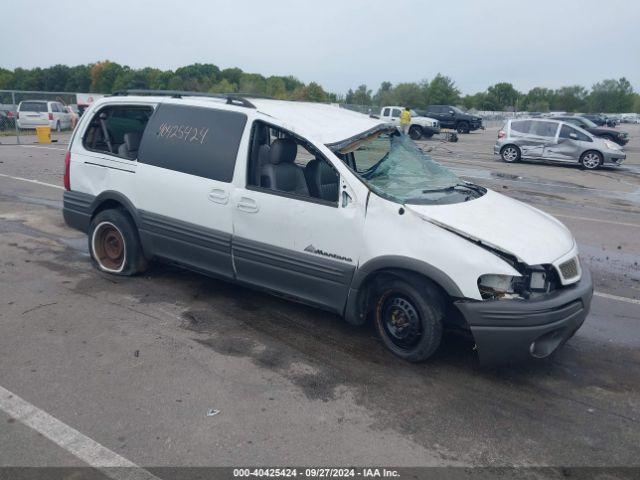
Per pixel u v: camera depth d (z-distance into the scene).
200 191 5.03
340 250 4.33
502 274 3.82
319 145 4.46
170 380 3.91
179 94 5.45
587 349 4.70
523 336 3.81
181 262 5.36
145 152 5.43
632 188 14.31
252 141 4.83
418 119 30.83
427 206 4.17
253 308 5.23
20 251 6.70
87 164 5.87
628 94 114.75
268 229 4.67
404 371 4.17
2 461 3.04
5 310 4.98
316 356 4.35
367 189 4.23
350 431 3.41
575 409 3.76
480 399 3.84
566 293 3.99
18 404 3.57
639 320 5.38
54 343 4.40
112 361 4.15
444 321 4.20
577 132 18.62
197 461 3.09
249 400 3.70
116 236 5.79
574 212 10.73
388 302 4.32
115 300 5.30
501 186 13.73
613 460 3.24
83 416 3.46
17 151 17.19
